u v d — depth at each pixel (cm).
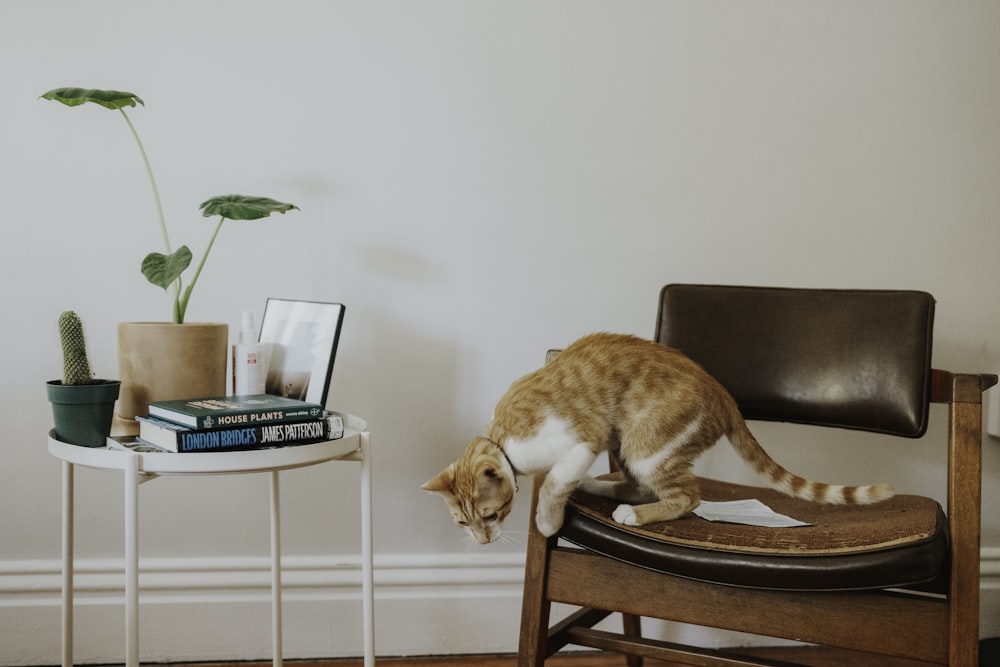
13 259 168
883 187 187
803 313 154
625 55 181
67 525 143
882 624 115
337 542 181
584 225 182
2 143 166
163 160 171
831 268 187
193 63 170
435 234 179
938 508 133
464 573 184
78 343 128
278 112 173
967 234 188
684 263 185
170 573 176
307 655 181
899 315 146
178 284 146
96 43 167
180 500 176
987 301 189
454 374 182
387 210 178
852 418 146
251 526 178
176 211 172
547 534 129
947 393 143
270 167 174
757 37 183
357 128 175
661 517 128
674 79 182
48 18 166
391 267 179
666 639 187
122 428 135
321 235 176
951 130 187
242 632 178
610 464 165
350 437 132
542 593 131
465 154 179
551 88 180
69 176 168
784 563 114
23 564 171
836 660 181
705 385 135
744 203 185
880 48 185
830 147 185
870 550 112
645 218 183
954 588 113
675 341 158
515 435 133
